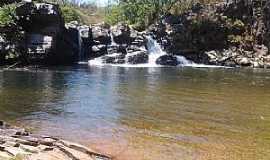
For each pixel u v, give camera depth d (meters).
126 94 34.41
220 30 72.56
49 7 57.25
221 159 18.38
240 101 32.44
